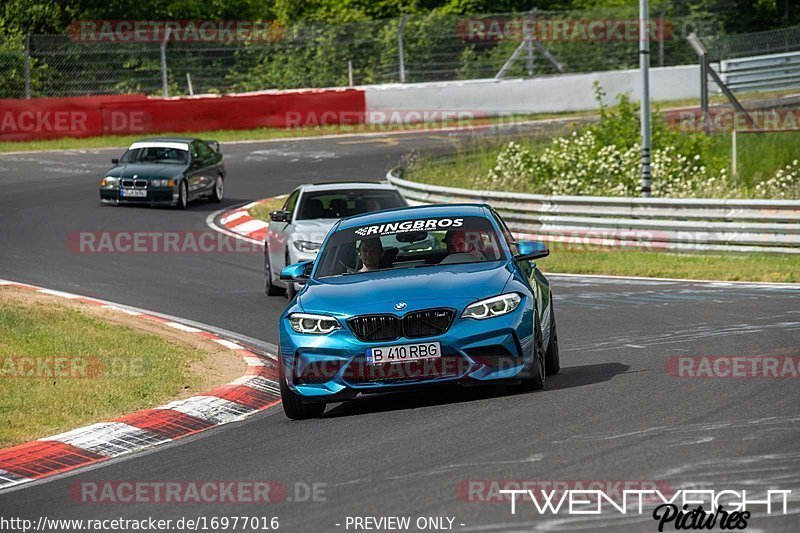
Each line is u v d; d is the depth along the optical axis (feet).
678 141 337.31
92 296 199.31
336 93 480.23
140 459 96.99
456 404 108.06
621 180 303.27
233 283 214.28
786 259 223.51
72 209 311.47
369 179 356.18
